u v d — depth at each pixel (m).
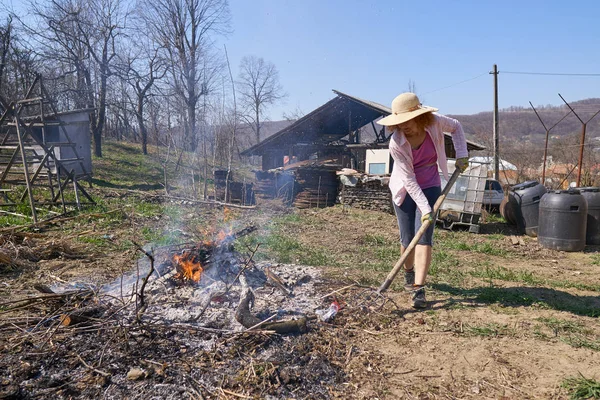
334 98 19.22
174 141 18.44
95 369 2.39
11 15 19.53
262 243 6.26
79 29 20.28
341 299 3.68
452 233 8.96
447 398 2.27
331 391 2.31
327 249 6.21
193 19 26.42
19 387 2.23
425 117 3.47
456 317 3.38
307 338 2.88
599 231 7.59
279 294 3.74
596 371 2.54
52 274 4.39
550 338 3.01
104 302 3.33
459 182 9.29
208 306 3.36
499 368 2.58
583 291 4.43
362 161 18.89
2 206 8.55
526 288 4.38
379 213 11.59
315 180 13.27
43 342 2.68
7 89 19.22
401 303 3.68
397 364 2.62
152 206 10.30
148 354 2.57
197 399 2.17
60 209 8.73
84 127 14.69
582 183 14.94
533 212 8.57
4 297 3.63
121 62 23.44
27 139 9.34
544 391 2.33
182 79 24.98
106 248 5.75
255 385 2.31
